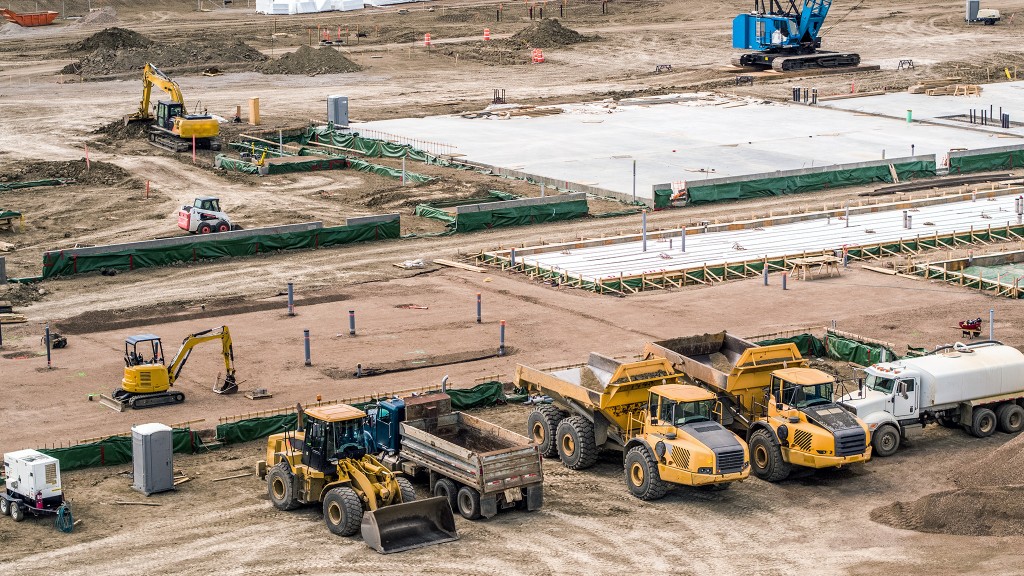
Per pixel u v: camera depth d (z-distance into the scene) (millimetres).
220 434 42500
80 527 35625
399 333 54656
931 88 122812
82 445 40438
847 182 85312
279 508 36938
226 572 32500
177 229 75312
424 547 34000
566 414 41312
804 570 32562
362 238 72000
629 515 36344
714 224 73750
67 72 138500
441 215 77688
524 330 55062
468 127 108375
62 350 52250
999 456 38062
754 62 140500
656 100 121688
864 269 65000
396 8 196375
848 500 37469
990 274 62938
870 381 42375
